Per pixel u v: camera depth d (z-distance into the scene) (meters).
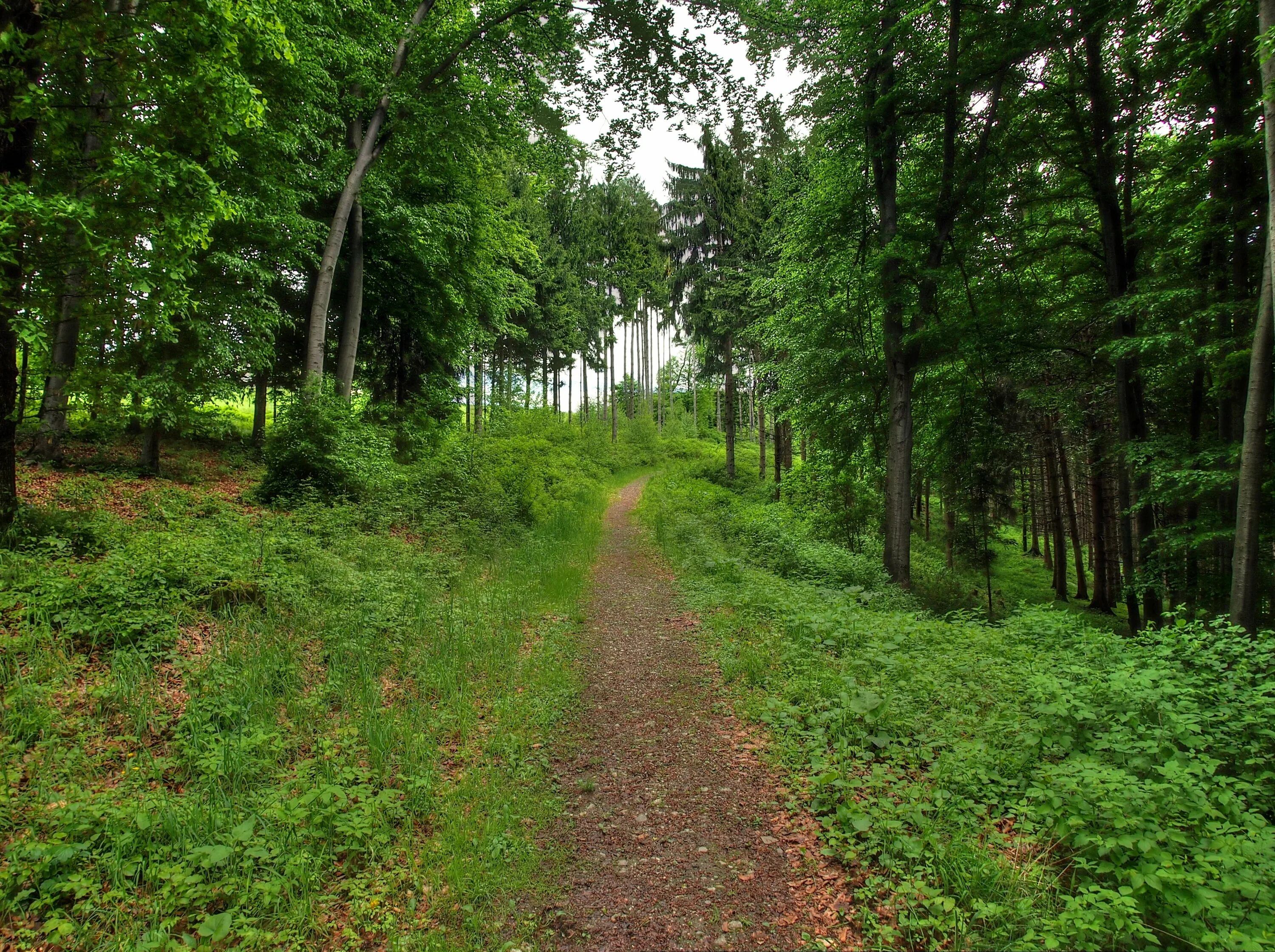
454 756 4.41
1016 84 10.79
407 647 5.93
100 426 10.25
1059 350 12.16
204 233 5.77
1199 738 3.65
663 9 10.81
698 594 9.45
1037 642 6.83
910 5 9.98
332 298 16.72
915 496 21.20
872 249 12.45
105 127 5.45
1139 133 10.85
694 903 3.06
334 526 8.64
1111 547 16.86
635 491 27.22
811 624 6.87
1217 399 10.13
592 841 3.59
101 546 6.02
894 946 2.70
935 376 13.26
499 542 11.22
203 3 5.21
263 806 3.36
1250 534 7.02
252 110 5.86
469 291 18.05
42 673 4.04
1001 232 12.33
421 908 2.96
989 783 3.75
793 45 11.65
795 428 16.34
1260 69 8.51
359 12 11.72
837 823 3.58
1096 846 3.06
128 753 3.69
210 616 5.39
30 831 2.92
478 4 12.84
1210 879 2.63
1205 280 10.06
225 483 11.03
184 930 2.65
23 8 4.78
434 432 17.47
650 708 5.50
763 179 22.83
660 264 28.00
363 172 12.23
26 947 2.41
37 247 5.08
